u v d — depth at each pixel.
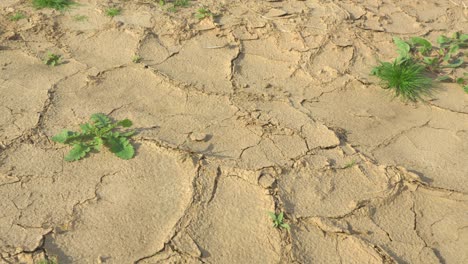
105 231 0.80
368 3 1.43
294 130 0.99
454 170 0.94
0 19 1.23
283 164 0.92
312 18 1.33
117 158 0.91
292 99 1.09
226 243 0.80
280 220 0.82
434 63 1.20
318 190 0.88
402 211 0.87
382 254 0.79
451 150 0.99
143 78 1.10
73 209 0.83
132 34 1.22
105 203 0.84
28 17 1.25
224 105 1.05
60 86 1.06
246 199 0.86
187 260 0.77
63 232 0.79
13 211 0.82
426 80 1.13
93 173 0.88
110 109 1.02
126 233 0.80
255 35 1.25
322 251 0.80
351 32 1.28
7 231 0.79
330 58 1.20
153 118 1.00
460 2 1.48
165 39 1.21
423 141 1.01
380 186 0.90
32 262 0.75
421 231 0.84
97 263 0.76
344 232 0.82
